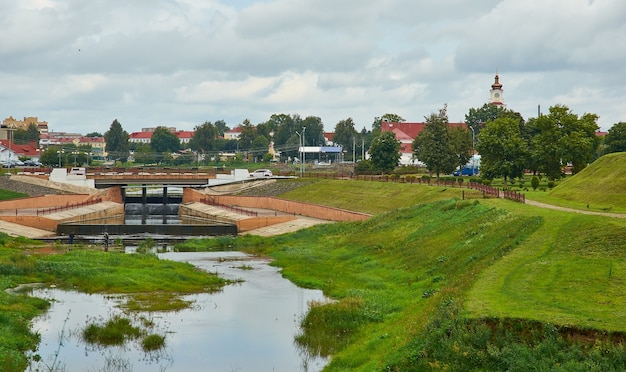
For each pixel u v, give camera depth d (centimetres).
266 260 8725
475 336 3800
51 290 6594
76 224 11644
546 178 14350
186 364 4444
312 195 15475
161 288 6744
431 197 11294
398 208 10750
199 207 15350
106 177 17825
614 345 3544
